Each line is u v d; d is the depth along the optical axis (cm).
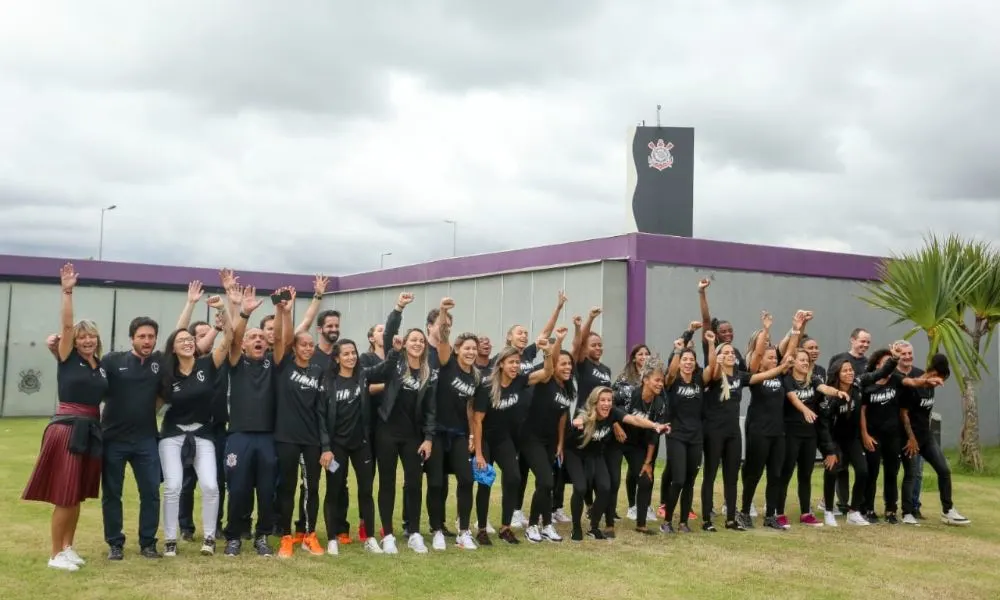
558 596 609
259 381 712
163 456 702
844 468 962
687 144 3247
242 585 612
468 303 1767
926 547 811
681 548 779
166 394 686
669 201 3231
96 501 916
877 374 920
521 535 823
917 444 941
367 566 679
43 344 2214
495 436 776
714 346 866
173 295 2358
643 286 1381
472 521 879
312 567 671
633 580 658
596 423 799
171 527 697
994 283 1296
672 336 1402
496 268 1694
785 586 655
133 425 678
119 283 2294
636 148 3253
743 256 1460
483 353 859
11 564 657
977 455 1330
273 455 714
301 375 713
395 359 727
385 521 734
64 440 645
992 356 1686
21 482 1055
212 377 706
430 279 1925
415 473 740
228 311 729
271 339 779
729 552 766
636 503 908
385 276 2141
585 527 871
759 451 877
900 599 632
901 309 1262
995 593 657
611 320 1384
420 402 737
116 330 2291
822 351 1516
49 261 2197
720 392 865
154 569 651
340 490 730
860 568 720
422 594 604
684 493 862
